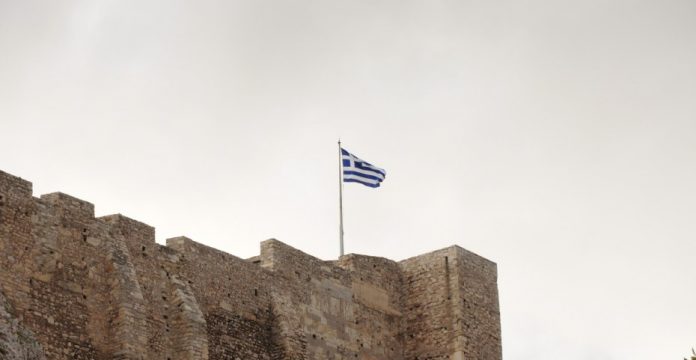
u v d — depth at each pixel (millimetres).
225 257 68750
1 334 55188
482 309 79188
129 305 61156
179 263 65938
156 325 63156
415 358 78000
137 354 60688
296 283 72688
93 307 60594
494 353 78812
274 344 69625
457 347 76562
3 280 57188
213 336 66250
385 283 79000
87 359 59406
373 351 76375
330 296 74688
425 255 79938
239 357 67312
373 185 81250
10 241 58094
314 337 72500
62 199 61188
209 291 67062
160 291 64250
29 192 59750
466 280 78875
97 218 62594
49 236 59906
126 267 62219
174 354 63375
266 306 70312
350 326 75312
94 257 61562
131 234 64062
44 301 58594
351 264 77250
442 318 77812
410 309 79312
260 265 72125
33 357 56375
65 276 59938
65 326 59031
